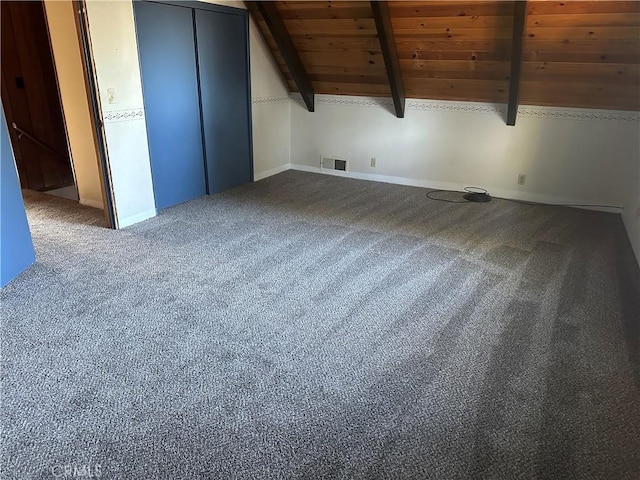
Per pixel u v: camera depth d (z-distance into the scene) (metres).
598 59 3.62
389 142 5.16
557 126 4.30
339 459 1.60
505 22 3.57
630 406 1.86
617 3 3.11
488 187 4.81
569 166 4.37
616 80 3.76
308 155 5.70
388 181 5.31
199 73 4.14
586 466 1.59
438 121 4.83
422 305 2.60
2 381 1.94
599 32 3.38
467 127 4.71
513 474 1.56
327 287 2.79
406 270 3.03
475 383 1.99
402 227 3.83
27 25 4.29
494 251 3.36
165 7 3.68
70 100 3.84
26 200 4.33
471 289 2.79
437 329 2.37
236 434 1.70
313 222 3.90
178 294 2.67
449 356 2.16
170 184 4.15
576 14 3.30
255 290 2.74
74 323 2.36
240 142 4.89
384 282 2.86
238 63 4.60
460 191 4.95
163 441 1.66
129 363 2.07
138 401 1.84
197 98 4.21
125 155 3.60
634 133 4.01
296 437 1.69
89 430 1.70
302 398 1.88
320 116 5.46
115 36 3.32
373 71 4.67
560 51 3.67
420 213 4.20
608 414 1.82
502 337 2.31
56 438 1.66
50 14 3.57
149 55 3.63
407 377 2.02
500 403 1.87
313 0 4.01
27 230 2.94
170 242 3.42
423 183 5.12
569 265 3.13
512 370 2.07
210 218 3.95
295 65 4.91
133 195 3.75
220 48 4.32
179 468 1.55
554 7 3.30
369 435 1.71
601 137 4.15
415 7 3.71
